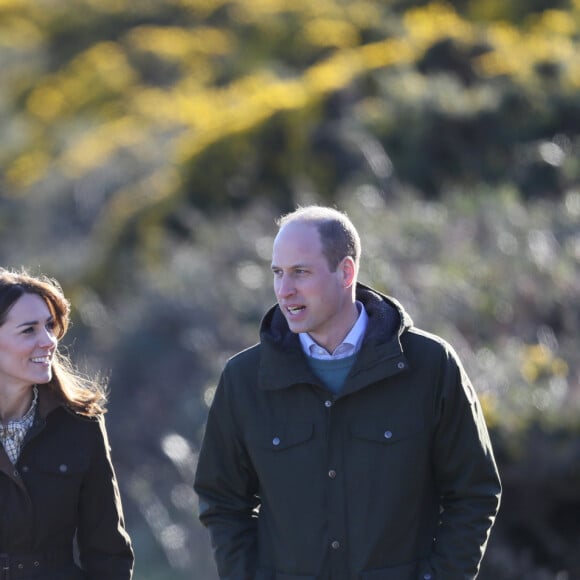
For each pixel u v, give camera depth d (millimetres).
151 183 61125
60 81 99812
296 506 13234
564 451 26688
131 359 43062
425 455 13219
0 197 85688
